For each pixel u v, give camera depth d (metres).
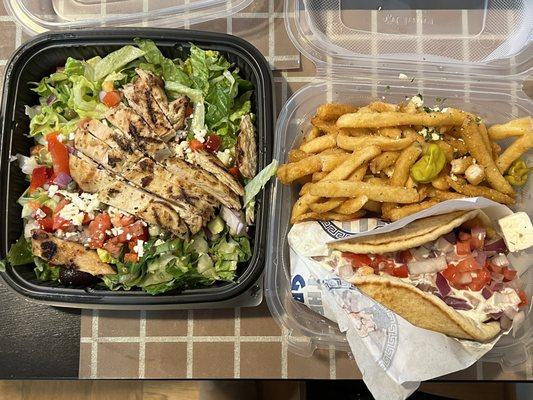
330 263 0.35
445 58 0.38
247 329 0.38
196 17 0.39
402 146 0.35
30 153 0.37
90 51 0.37
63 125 0.37
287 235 0.37
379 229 0.34
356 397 0.43
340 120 0.36
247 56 0.36
